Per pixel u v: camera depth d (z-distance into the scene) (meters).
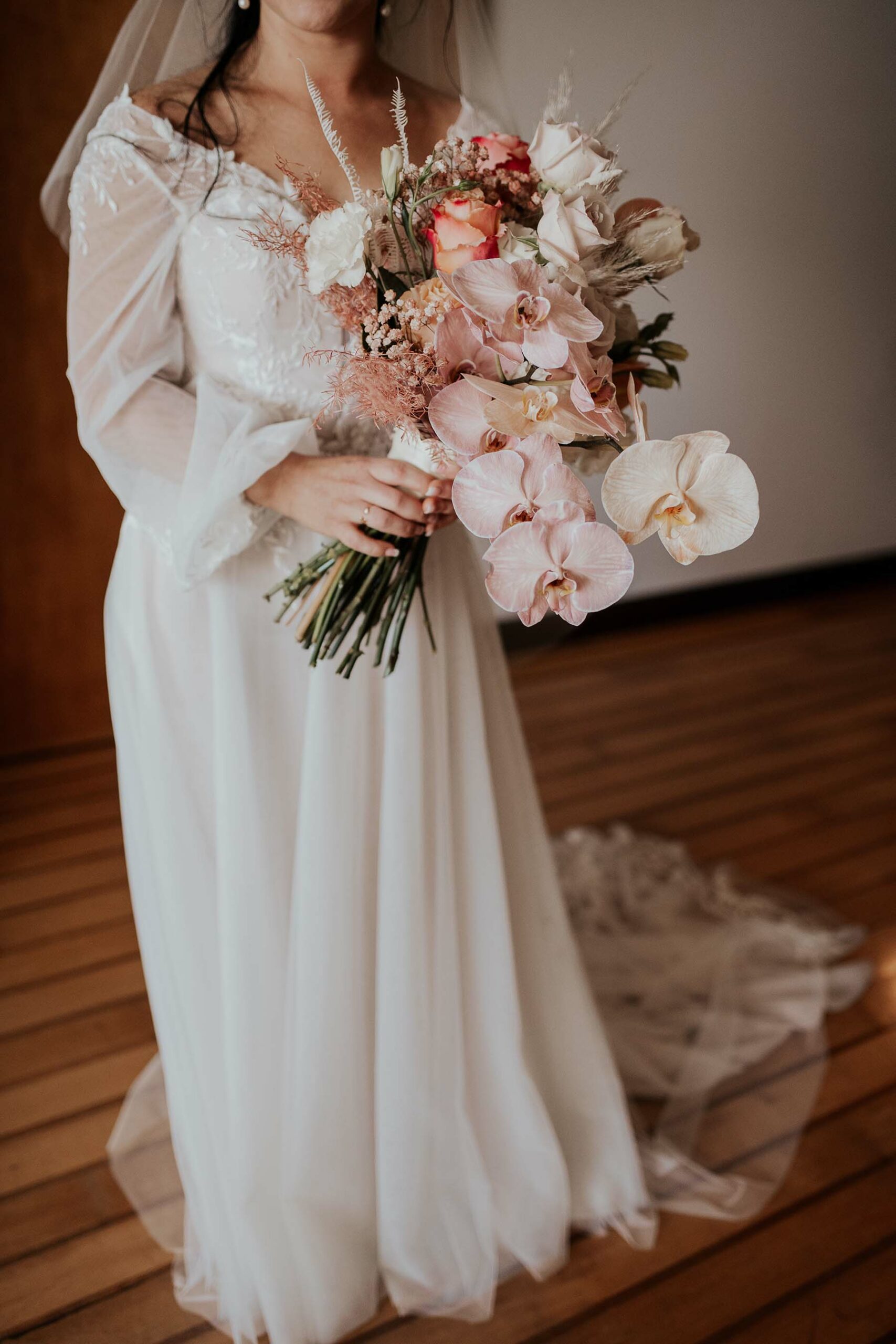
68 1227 1.59
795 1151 1.75
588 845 2.55
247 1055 1.35
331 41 1.20
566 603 0.98
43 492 2.80
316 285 1.02
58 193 1.29
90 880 2.46
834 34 3.19
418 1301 1.45
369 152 1.27
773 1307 1.48
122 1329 1.44
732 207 3.29
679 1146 1.73
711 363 3.59
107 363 1.20
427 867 1.39
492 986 1.48
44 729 3.03
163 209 1.17
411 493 1.17
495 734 1.55
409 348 1.01
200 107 1.17
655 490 0.93
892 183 3.54
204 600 1.31
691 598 4.18
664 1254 1.56
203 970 1.37
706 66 2.99
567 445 1.09
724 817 2.79
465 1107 1.46
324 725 1.32
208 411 1.20
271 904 1.34
